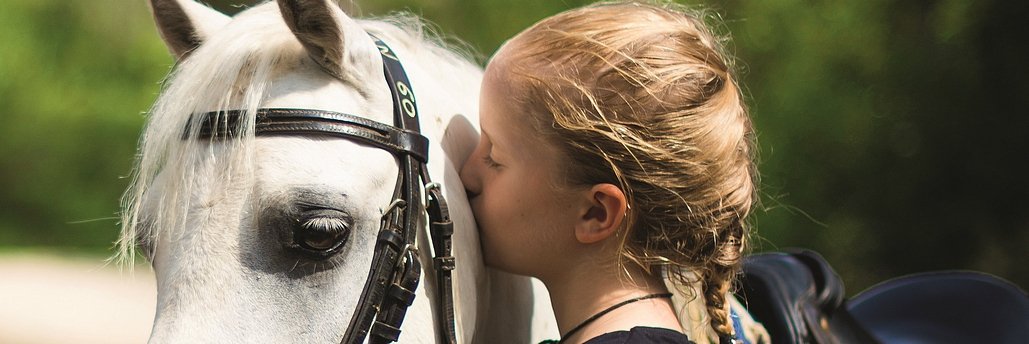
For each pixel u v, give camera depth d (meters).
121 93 11.38
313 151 1.20
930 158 5.72
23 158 11.62
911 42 5.68
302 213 1.17
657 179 1.24
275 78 1.25
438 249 1.31
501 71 1.36
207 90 1.22
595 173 1.26
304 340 1.18
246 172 1.18
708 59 1.31
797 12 5.72
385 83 1.32
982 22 5.43
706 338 1.56
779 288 1.88
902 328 2.39
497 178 1.37
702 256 1.29
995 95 5.55
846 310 2.06
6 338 7.41
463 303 1.36
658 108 1.24
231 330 1.15
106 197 11.57
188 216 1.18
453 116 1.46
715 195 1.27
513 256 1.37
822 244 5.82
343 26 1.25
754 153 1.50
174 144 1.20
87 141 11.52
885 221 5.86
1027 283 5.57
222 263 1.17
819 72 5.75
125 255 1.25
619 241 1.30
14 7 11.32
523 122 1.31
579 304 1.33
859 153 5.76
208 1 5.62
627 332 1.25
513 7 6.48
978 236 5.80
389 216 1.25
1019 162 5.58
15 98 11.39
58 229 11.78
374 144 1.25
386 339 1.23
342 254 1.21
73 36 11.40
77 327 7.88
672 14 1.38
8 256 11.19
